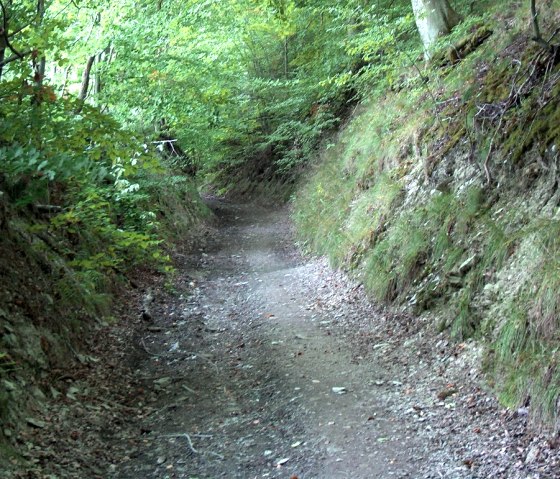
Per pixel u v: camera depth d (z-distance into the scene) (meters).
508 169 6.71
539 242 5.46
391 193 9.13
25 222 7.08
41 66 8.34
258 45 23.33
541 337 4.88
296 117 21.27
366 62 16.50
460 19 10.90
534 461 4.07
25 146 5.30
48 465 4.35
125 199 10.56
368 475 4.23
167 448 4.84
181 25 12.94
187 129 16.02
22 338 5.59
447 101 9.08
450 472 4.14
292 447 4.73
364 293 8.28
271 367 6.46
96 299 7.67
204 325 8.12
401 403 5.31
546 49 6.82
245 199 24.47
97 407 5.48
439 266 7.04
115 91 12.09
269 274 10.91
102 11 10.99
